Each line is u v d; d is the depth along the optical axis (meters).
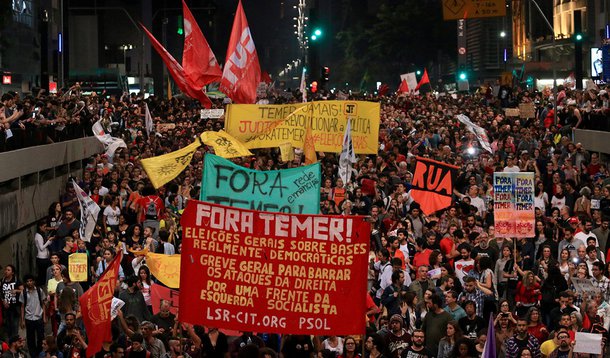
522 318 15.14
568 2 109.88
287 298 11.09
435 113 49.03
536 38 124.38
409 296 16.50
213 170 12.92
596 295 16.44
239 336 14.26
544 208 24.70
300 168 12.93
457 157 29.27
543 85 80.31
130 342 14.62
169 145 34.66
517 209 18.67
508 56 141.62
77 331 15.51
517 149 33.62
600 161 31.92
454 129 38.62
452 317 15.45
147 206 23.47
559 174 26.42
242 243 11.09
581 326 15.93
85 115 34.38
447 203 21.78
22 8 57.28
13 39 55.03
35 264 26.38
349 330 11.09
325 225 11.02
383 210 23.36
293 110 26.95
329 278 11.06
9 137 23.91
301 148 27.48
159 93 98.81
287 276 11.09
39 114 27.92
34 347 18.92
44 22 41.91
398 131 37.00
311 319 11.10
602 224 21.44
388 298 17.14
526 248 20.09
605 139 32.66
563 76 80.06
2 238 23.38
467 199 23.31
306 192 12.92
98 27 88.38
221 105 52.22
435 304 15.43
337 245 11.03
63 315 16.50
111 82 81.94
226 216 11.09
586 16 104.12
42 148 26.89
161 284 17.66
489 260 17.66
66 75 68.56
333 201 22.98
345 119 26.11
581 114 36.78
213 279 11.14
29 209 25.66
